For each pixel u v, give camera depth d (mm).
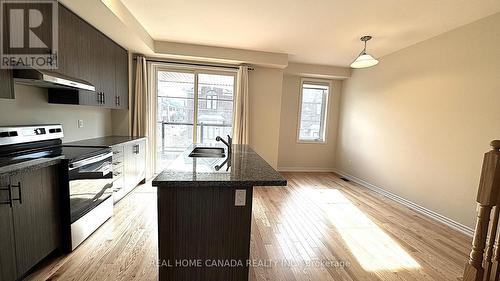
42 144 2346
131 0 2553
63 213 1974
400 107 3830
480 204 1424
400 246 2391
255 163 1945
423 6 2463
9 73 1723
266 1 2492
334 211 3273
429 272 1979
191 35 3617
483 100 2625
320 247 2320
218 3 2574
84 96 2691
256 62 4305
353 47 3900
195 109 4570
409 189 3590
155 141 4441
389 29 3098
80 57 2551
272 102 4750
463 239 2590
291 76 5465
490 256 1462
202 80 4566
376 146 4371
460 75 2871
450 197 2959
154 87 4375
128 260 1953
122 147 3125
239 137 4562
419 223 2979
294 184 4613
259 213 3127
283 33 3393
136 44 3506
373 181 4410
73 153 2186
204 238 1507
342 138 5543
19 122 2184
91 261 1923
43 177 1759
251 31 3359
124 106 3844
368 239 2516
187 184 1351
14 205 1508
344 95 5508
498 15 2492
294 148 5703
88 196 2256
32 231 1658
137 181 3756
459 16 2639
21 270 1573
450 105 2992
